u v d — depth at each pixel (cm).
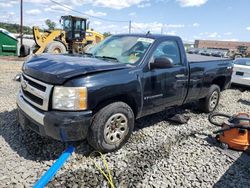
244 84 941
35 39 1548
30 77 355
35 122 334
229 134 416
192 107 650
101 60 396
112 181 304
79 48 1792
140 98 392
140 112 406
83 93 317
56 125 309
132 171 328
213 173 342
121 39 471
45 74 327
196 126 514
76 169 323
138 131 461
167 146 409
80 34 1805
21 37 1903
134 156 366
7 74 973
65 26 1769
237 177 337
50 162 335
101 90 332
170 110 613
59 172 314
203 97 582
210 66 559
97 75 336
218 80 636
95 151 365
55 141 390
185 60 486
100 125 343
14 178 296
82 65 344
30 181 293
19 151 358
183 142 432
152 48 419
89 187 290
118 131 372
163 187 303
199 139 450
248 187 316
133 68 382
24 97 370
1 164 322
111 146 365
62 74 316
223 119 577
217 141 439
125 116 374
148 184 305
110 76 347
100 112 345
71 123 312
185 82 485
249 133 408
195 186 311
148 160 359
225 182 324
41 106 327
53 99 317
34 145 377
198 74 521
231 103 754
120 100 379
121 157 361
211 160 376
